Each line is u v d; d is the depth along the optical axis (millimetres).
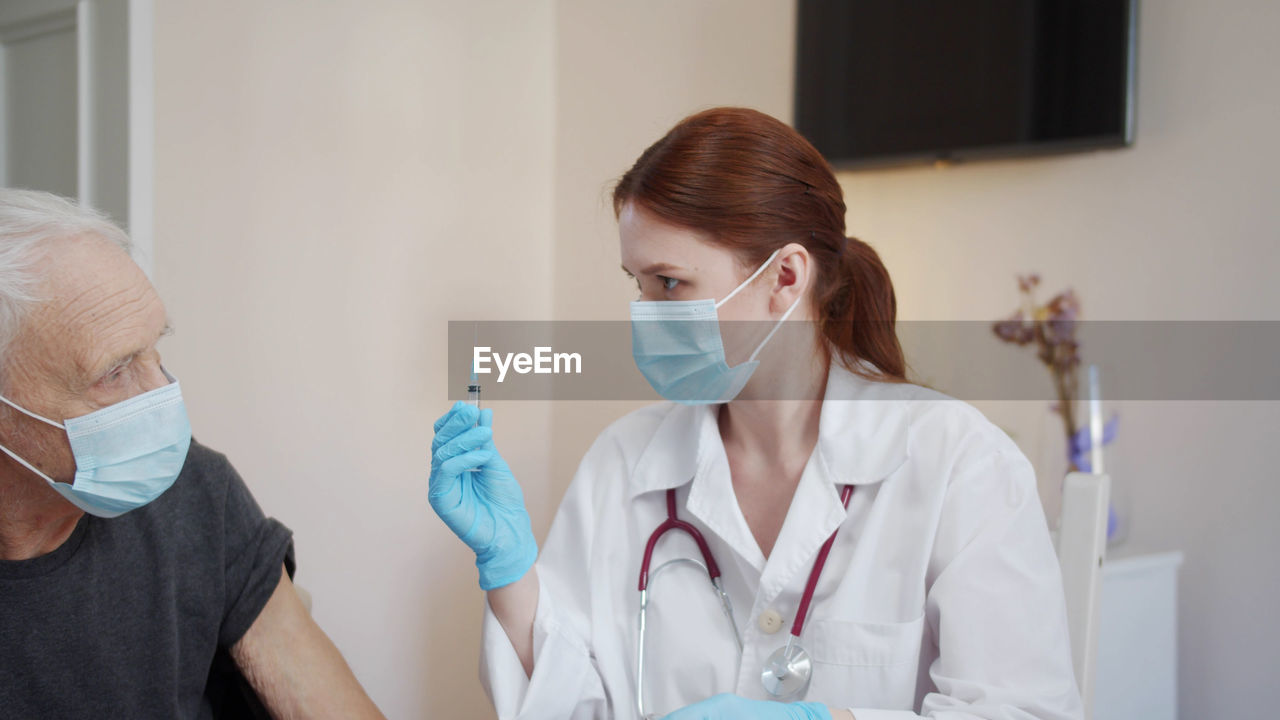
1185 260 1920
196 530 1180
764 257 1115
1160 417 1957
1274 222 1790
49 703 1049
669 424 1333
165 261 1983
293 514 2199
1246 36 1829
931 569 1107
